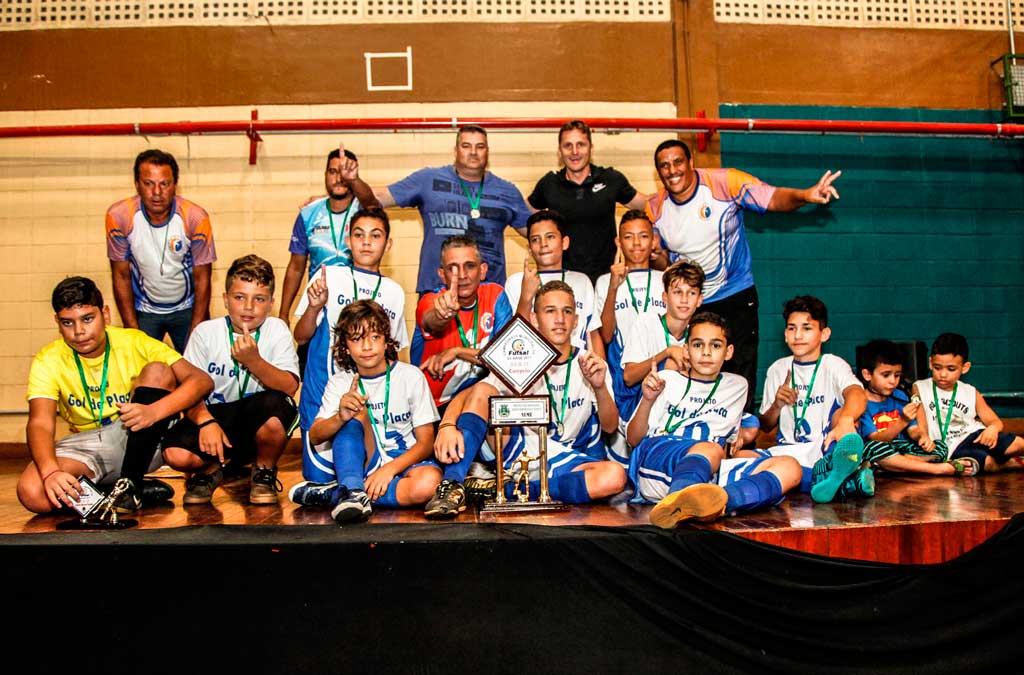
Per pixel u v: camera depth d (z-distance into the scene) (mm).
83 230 5246
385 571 2123
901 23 5621
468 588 2129
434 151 5328
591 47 5418
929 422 4031
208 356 3256
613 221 4328
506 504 2641
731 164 5402
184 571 2109
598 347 3408
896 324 5508
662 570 2164
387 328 2900
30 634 2107
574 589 2145
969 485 3348
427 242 4230
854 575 2227
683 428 2979
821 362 3549
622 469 2756
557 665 2137
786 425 3617
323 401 2926
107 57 5301
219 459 2971
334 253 4285
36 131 4945
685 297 3297
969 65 5648
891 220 5531
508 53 5391
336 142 5305
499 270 4277
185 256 4398
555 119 5012
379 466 2924
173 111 5301
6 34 5293
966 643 2242
